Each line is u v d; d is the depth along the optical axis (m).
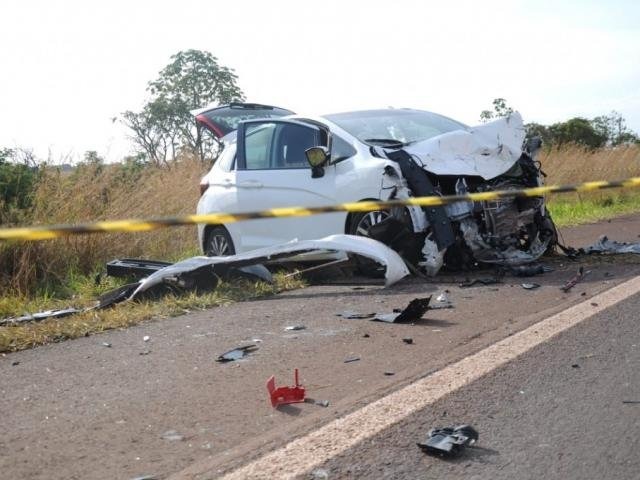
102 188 9.53
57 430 3.79
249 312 6.25
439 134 7.98
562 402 3.94
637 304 5.84
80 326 5.79
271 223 8.18
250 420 3.84
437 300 6.34
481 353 4.75
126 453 3.48
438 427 3.65
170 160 11.81
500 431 3.61
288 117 8.39
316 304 6.45
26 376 4.70
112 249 9.02
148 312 6.21
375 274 7.49
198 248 10.23
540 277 7.19
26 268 7.82
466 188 7.16
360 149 7.53
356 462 3.31
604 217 13.79
